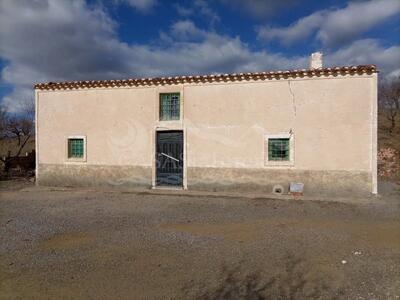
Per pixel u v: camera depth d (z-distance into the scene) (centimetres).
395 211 848
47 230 687
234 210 876
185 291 401
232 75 1146
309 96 1088
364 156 1040
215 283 422
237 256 519
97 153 1298
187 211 867
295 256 517
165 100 1248
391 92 2892
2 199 1080
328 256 516
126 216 814
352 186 1048
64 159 1337
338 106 1062
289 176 1103
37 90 1370
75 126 1327
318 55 1203
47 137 1360
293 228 687
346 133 1055
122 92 1277
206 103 1188
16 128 2316
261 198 1048
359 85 1046
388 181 1474
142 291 402
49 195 1151
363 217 786
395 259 499
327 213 833
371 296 382
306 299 379
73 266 484
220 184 1171
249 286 413
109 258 515
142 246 573
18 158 1875
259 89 1137
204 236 632
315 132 1082
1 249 564
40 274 456
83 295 394
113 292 400
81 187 1304
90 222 755
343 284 416
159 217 801
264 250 547
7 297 390
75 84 1312
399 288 400
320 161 1076
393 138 2469
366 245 569
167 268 472
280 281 427
